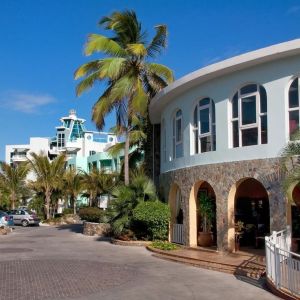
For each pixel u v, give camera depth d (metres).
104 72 25.48
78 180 51.97
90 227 30.77
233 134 17.95
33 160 52.00
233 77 17.77
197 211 20.23
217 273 14.43
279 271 11.10
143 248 21.42
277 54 15.73
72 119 95.88
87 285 12.48
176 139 22.14
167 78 27.38
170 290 11.81
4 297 10.99
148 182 23.36
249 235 19.75
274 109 16.23
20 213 44.28
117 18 26.88
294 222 17.47
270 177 16.11
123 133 27.30
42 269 15.30
